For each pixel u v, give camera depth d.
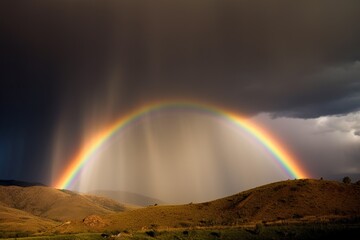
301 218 75.12
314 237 60.03
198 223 87.06
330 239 57.97
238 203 100.06
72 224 96.31
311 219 71.88
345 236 57.72
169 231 73.19
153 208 108.44
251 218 83.12
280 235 63.47
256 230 66.50
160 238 68.12
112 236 71.12
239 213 90.38
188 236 68.19
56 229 94.88
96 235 74.50
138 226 90.94
